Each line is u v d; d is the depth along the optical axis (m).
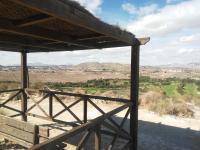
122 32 3.84
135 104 4.89
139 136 7.50
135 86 4.84
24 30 3.41
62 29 3.81
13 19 3.14
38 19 2.83
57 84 30.66
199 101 15.71
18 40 4.85
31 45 5.23
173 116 10.70
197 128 8.77
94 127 3.12
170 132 8.09
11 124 4.16
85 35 4.27
